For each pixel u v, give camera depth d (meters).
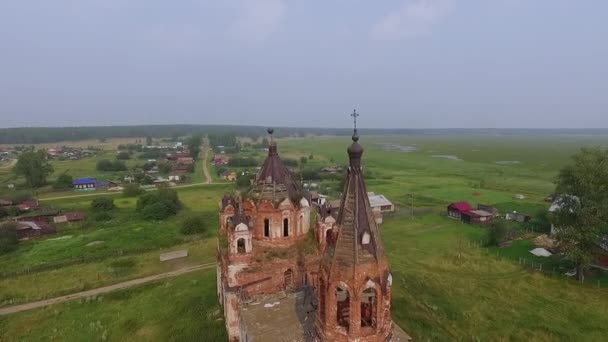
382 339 23.83
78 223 96.69
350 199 23.61
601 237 59.84
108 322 46.75
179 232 87.56
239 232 38.22
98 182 151.00
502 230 75.25
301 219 41.91
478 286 55.38
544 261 65.12
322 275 24.16
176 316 46.22
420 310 47.50
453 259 67.38
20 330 45.84
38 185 143.50
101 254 72.50
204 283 56.53
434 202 115.25
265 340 28.41
